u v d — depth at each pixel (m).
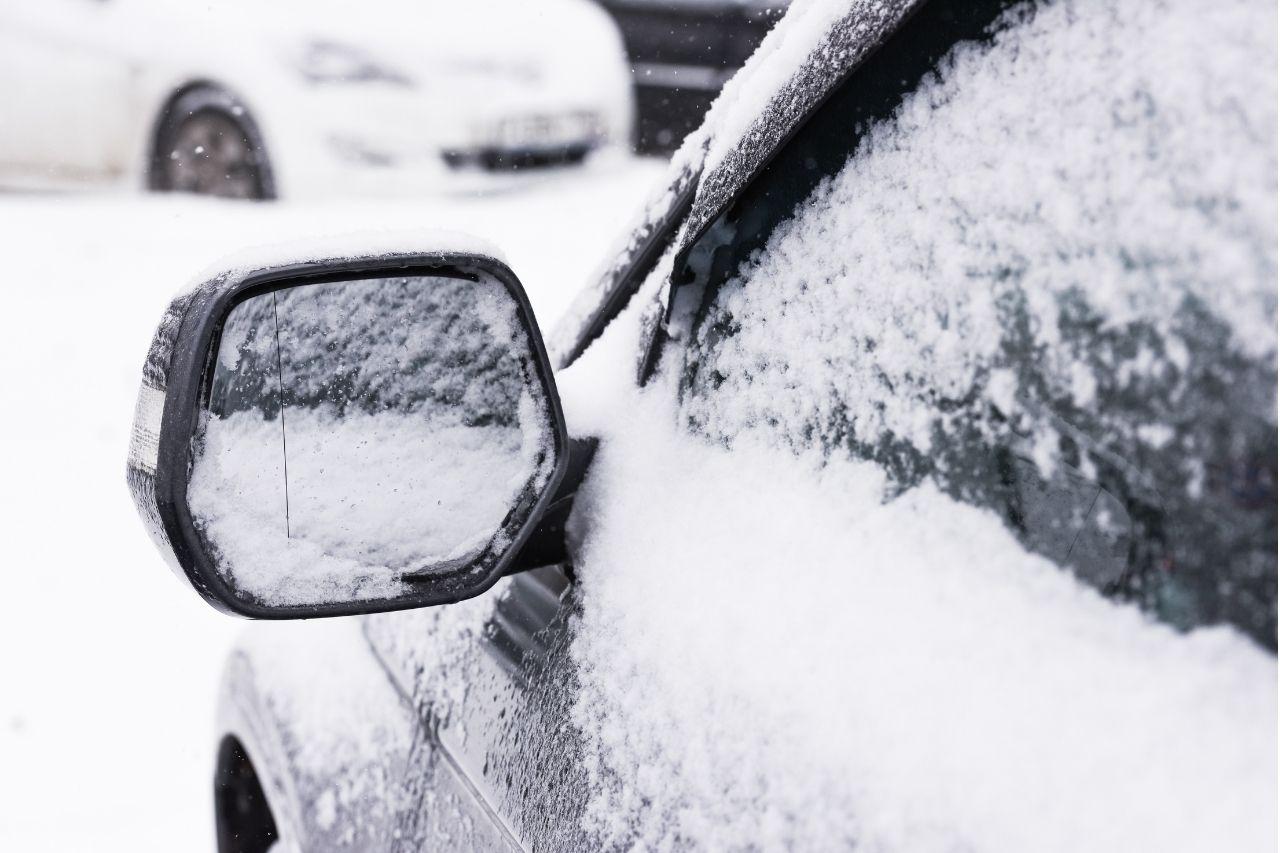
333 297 1.21
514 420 1.28
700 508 1.24
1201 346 0.84
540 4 7.44
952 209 1.02
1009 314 0.96
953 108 1.02
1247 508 0.81
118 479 4.91
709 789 1.04
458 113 6.64
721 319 1.29
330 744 1.81
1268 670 0.78
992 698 0.88
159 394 1.12
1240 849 0.72
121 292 6.15
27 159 7.15
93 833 3.06
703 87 8.16
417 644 1.71
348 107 6.59
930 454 1.03
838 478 1.11
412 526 1.23
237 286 1.13
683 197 1.44
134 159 7.12
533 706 1.35
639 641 1.21
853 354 1.11
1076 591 0.90
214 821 2.39
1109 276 0.89
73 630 4.02
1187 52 0.87
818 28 1.16
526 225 6.52
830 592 1.04
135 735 3.48
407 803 1.57
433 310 1.25
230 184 6.93
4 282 6.29
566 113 6.95
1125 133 0.90
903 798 0.88
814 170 1.16
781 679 1.03
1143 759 0.79
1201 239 0.84
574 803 1.21
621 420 1.41
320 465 1.20
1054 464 0.93
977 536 0.97
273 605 1.15
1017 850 0.80
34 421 5.27
